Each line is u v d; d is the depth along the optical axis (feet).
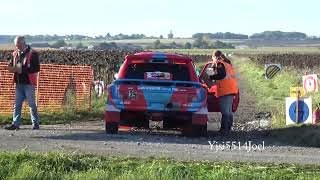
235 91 57.41
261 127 62.34
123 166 33.68
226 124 57.16
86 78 72.95
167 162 35.14
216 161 37.14
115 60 188.85
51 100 70.33
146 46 621.31
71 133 51.19
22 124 59.21
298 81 128.47
